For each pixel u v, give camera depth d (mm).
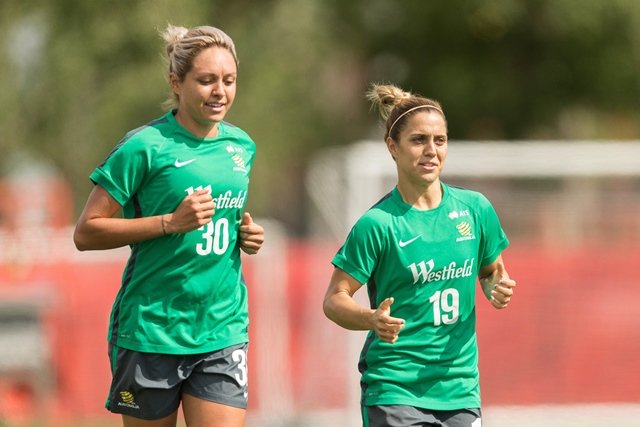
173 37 19359
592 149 39062
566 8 61406
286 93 67125
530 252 39688
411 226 19312
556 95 65812
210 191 19016
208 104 18812
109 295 42594
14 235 42531
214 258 19125
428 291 19281
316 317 43750
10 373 41438
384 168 37375
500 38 65312
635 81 64750
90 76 59969
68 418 41000
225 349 19297
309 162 72188
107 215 18906
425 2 64750
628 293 39625
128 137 18953
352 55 71875
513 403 39719
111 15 57469
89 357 42156
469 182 39250
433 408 19219
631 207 39438
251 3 66438
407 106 19438
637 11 61031
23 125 61469
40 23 61750
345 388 41031
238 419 19234
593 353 39781
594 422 39281
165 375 19109
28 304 41969
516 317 39844
